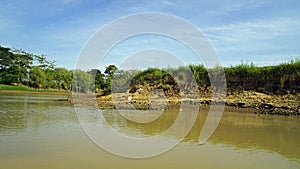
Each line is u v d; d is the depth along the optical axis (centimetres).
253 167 750
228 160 806
